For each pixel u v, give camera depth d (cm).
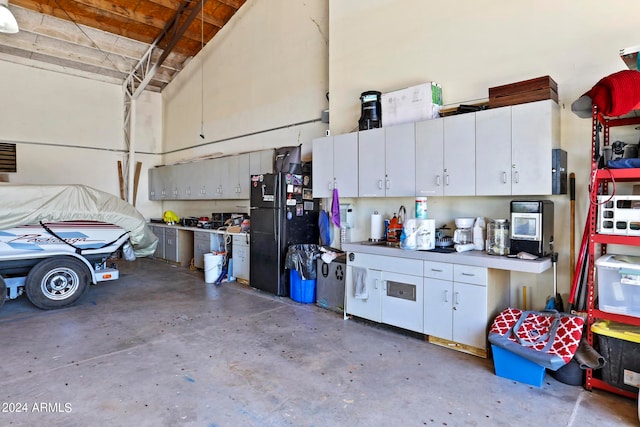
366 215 472
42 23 660
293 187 510
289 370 290
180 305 469
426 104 375
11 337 360
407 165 381
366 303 389
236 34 696
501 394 254
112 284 586
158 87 907
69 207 468
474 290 310
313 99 559
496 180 321
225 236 623
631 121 282
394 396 253
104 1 632
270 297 507
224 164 684
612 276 248
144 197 893
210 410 237
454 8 381
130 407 240
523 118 305
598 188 294
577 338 255
